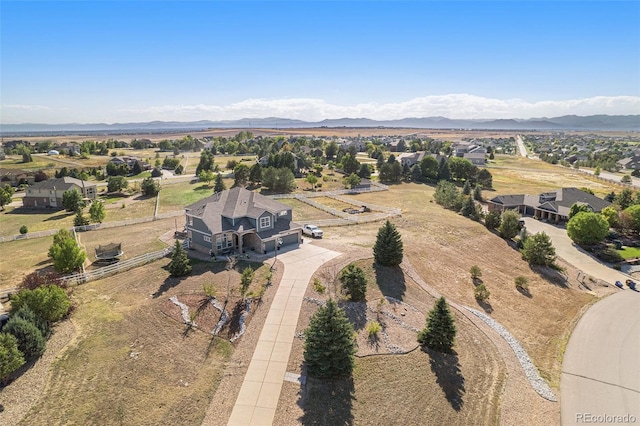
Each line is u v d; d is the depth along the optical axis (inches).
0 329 948.0
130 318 1045.2
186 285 1235.9
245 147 6919.3
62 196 2669.8
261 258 1472.7
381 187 3351.4
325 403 824.3
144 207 2625.5
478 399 899.4
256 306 1129.4
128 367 874.8
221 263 1421.0
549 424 858.8
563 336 1230.3
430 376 941.2
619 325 1298.0
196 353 942.4
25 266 1475.1
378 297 1245.7
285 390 849.5
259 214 1562.5
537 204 2691.9
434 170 4020.7
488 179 3814.0
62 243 1321.4
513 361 1059.9
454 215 2358.5
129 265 1376.7
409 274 1445.6
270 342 992.2
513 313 1343.5
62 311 1008.2
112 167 4109.3
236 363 923.4
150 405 789.2
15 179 3754.9
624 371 1056.2
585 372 1049.5
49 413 748.6
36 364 860.0
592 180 4308.6
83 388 809.5
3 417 728.3
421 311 1228.5
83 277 1269.7
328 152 5885.8
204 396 826.2
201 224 1533.0
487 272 1620.3
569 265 1815.9
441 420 824.3
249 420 775.1
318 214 2308.1
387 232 1435.8
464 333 1151.0
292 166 3858.3
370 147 6707.7
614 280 1679.4
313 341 886.4
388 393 872.3
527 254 1775.3
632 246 2068.2
